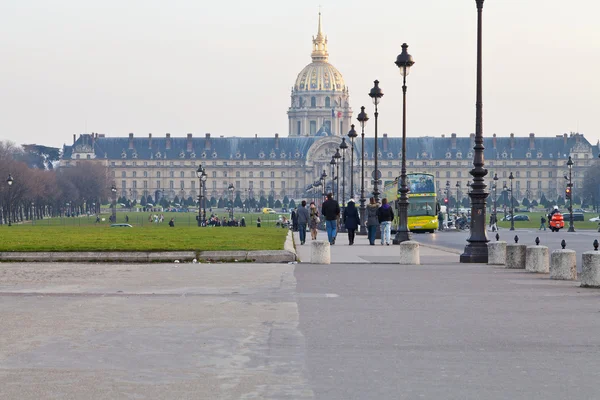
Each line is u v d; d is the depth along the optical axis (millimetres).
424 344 32812
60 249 78375
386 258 79000
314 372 28125
